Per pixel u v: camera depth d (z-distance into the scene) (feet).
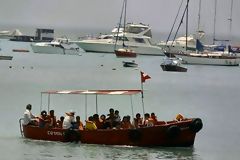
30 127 341.00
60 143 331.77
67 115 336.90
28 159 303.48
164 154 312.71
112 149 319.47
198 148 345.92
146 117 328.70
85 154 310.45
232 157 328.08
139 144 318.86
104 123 330.34
